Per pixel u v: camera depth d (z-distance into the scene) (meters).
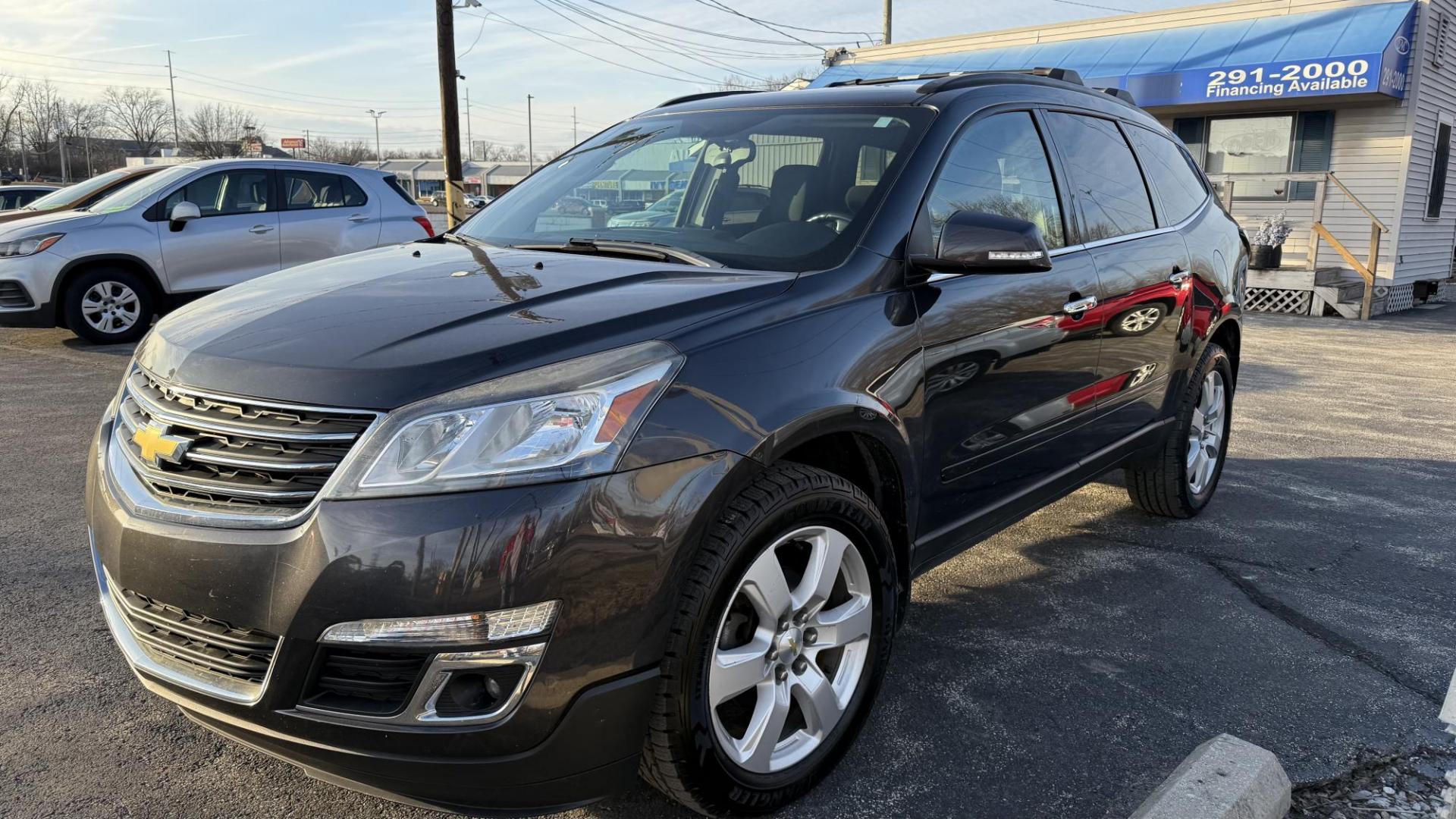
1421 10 14.78
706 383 2.12
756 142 3.25
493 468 1.88
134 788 2.42
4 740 2.60
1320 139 16.02
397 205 10.86
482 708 1.91
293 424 1.96
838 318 2.47
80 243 8.95
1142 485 4.57
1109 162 3.95
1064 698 2.98
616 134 3.78
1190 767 2.37
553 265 2.68
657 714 2.05
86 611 3.40
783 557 2.45
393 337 2.11
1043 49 17.97
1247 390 8.41
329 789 2.45
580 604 1.91
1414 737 2.81
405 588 1.83
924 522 2.85
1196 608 3.69
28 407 6.49
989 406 3.01
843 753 2.52
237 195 9.83
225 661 2.00
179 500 2.04
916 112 3.14
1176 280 4.11
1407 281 16.55
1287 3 15.70
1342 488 5.38
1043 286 3.21
